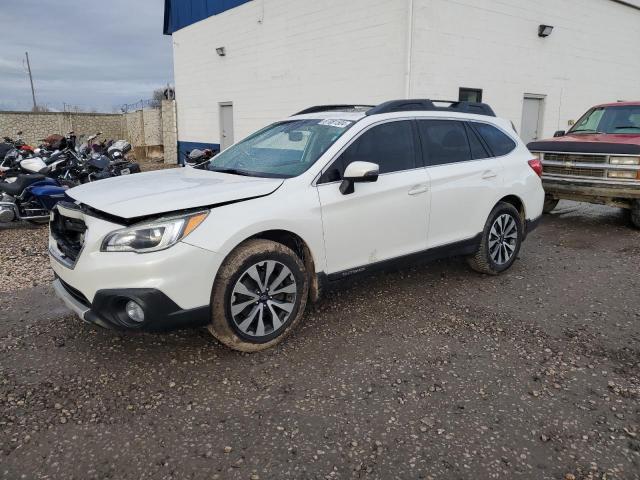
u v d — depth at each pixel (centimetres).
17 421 291
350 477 249
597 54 1440
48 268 586
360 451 268
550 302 476
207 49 1634
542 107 1312
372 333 406
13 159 932
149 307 315
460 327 419
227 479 247
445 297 486
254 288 362
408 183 443
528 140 1310
